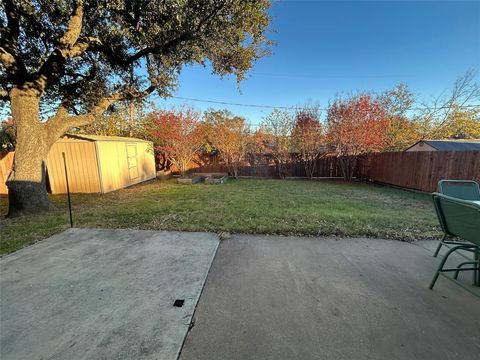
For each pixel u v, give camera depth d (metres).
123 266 2.78
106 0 4.39
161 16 4.83
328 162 12.10
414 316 1.92
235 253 3.12
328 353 1.56
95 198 7.26
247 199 6.57
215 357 1.53
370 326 1.80
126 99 7.18
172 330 1.76
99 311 1.97
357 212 5.07
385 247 3.29
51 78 5.73
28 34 5.70
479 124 13.64
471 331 1.76
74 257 3.02
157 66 6.77
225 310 1.99
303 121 11.89
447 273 2.59
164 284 2.39
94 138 8.35
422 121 14.60
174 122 11.27
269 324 1.83
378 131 10.26
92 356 1.53
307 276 2.54
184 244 3.42
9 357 1.52
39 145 5.41
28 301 2.11
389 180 9.60
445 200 2.24
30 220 4.70
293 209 5.32
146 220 4.59
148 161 11.70
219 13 5.06
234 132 12.17
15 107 5.19
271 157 12.61
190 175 12.36
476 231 1.97
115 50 6.18
